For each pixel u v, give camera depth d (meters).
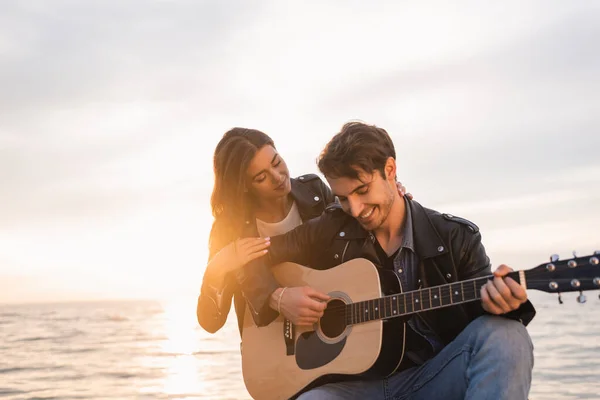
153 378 17.28
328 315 3.19
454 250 2.86
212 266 3.59
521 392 2.41
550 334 23.91
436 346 2.87
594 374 14.56
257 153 3.81
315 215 4.07
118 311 91.12
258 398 3.40
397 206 2.98
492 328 2.50
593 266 2.29
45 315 74.25
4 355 24.31
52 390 15.28
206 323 3.69
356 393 2.97
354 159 2.78
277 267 3.47
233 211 3.92
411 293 2.82
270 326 3.41
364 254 3.14
